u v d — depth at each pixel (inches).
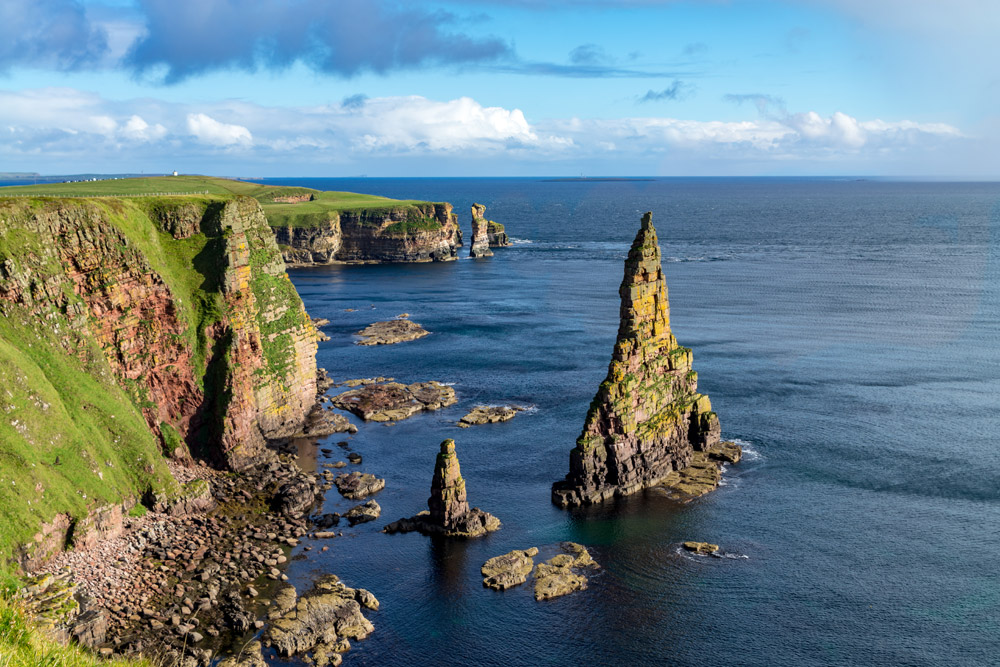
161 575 3063.5
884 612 2972.4
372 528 3654.0
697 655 2753.4
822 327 7514.8
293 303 5049.2
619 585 3171.8
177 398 4185.5
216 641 2711.6
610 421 3929.6
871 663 2694.4
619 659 2738.7
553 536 3567.9
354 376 6225.4
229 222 4628.4
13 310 3430.1
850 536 3533.5
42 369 3393.2
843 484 4062.5
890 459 4355.3
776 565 3307.1
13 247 3538.4
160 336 4138.8
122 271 3988.7
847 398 5364.2
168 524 3442.4
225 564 3216.0
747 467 4291.3
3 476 2832.2
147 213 4618.6
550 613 2989.7
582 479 3890.3
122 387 3914.9
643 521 3700.8
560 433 4872.0
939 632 2847.0
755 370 6028.5
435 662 2706.7
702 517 3732.8
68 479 3093.0
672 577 3228.3
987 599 3036.4
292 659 2677.2
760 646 2792.8
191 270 4510.3
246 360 4488.2
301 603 2940.5
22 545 2748.5
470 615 2972.4
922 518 3686.0
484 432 4909.0
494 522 3646.7
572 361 6565.0
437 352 6948.8
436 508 3617.1
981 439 4611.2
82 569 2910.9
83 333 3683.6
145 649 2571.4
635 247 4055.1
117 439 3538.4
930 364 6161.4
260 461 4284.0
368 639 2822.3
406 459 4500.5
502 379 6063.0
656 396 4173.2
